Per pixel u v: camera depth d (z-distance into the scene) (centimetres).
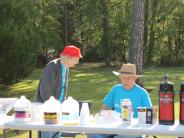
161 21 3266
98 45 3309
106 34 3219
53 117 475
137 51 1457
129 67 561
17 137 838
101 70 2841
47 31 2761
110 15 3219
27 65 1570
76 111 480
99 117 493
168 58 3269
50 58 3109
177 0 3155
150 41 3234
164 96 459
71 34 3394
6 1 1509
